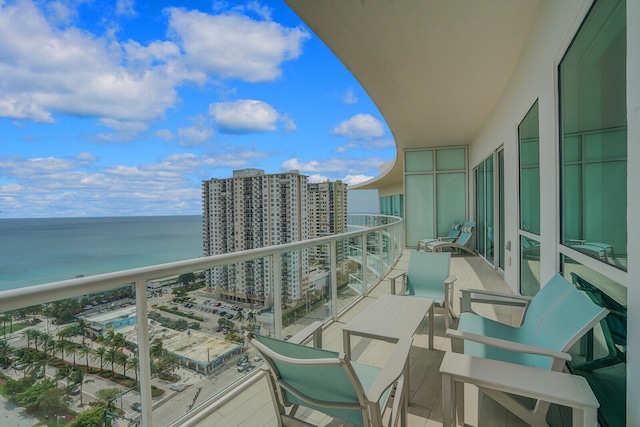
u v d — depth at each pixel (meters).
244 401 2.19
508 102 4.85
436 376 2.48
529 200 3.78
